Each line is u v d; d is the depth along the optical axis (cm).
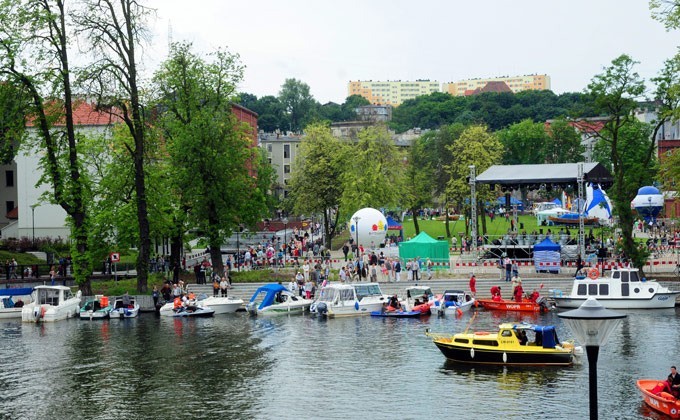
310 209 11775
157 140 8025
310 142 11956
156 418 3800
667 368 4581
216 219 8250
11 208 11631
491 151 12419
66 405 4053
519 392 4125
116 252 8181
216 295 7650
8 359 5178
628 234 7850
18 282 8012
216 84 8556
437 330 6019
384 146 12488
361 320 6719
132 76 7312
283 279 8238
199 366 4891
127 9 7238
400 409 3862
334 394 4169
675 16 5509
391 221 12225
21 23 6981
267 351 5316
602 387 4191
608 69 7812
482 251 9312
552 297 7212
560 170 9338
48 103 7306
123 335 6081
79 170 7731
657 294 6869
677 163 6119
